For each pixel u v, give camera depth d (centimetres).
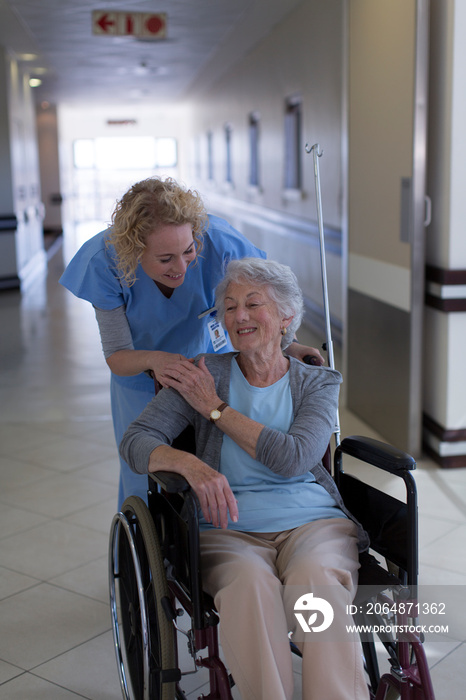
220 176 1351
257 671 150
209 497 161
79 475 362
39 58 1031
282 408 181
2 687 203
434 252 354
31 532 300
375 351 406
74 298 916
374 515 175
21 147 1106
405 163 354
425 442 371
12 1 676
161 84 1374
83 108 1978
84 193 2381
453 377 346
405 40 347
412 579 158
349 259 442
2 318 788
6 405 481
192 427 188
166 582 161
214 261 209
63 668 212
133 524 177
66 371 564
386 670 202
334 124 607
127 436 178
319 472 181
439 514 302
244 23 795
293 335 187
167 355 190
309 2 672
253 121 1013
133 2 686
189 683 203
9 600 249
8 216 963
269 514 175
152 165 2461
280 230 841
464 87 329
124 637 193
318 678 147
